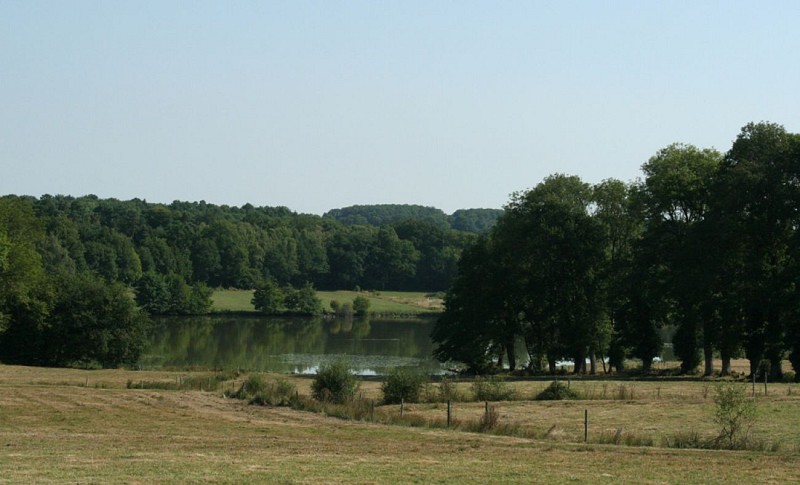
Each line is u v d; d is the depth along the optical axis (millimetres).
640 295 69500
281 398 45875
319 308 163000
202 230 198750
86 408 42844
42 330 81625
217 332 125688
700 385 55844
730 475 24391
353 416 39500
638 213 72875
